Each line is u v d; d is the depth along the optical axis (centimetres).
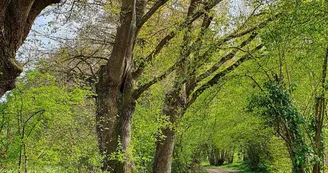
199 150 2508
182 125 1349
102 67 965
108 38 1195
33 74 819
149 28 1198
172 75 1329
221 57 1226
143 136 1255
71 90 950
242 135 2192
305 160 954
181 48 1115
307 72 1028
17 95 802
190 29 1115
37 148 835
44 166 873
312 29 852
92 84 1094
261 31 965
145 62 1034
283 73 1073
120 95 971
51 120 852
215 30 1074
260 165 2522
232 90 1348
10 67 590
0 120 817
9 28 581
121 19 879
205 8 1084
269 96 992
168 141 1270
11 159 820
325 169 1123
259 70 1087
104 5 1013
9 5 575
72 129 909
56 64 1097
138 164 1254
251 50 1080
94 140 961
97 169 922
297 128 966
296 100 1096
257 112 1112
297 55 955
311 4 837
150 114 1282
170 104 1248
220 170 3180
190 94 1277
